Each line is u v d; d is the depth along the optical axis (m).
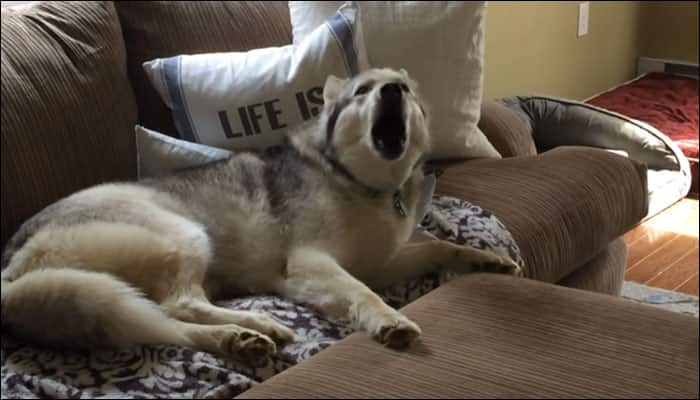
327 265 1.66
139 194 1.77
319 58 2.06
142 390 1.38
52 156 1.95
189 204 1.80
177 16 2.26
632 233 3.26
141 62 2.23
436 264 1.80
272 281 1.76
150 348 1.48
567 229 2.03
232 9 2.33
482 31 2.30
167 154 1.97
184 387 1.39
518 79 3.89
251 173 1.83
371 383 1.26
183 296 1.63
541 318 1.45
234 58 2.11
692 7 4.63
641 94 4.32
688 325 1.41
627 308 1.47
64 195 1.97
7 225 1.88
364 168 1.73
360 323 1.51
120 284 1.49
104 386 1.40
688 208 3.46
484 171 2.20
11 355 1.51
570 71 4.29
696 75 4.65
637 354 1.32
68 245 1.60
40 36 2.02
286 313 1.65
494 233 1.88
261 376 1.48
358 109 1.72
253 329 1.56
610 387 1.23
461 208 1.99
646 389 1.22
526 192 2.07
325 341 1.55
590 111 3.47
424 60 2.22
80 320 1.45
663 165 3.41
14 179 1.88
